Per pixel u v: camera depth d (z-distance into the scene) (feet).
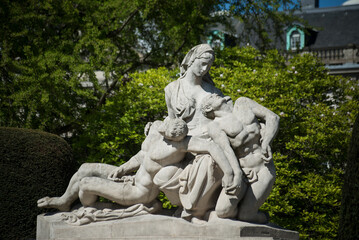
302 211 32.58
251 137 17.93
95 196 19.12
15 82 33.65
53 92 33.73
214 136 18.01
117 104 34.22
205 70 20.30
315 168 33.53
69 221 18.62
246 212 17.49
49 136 24.41
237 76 33.14
